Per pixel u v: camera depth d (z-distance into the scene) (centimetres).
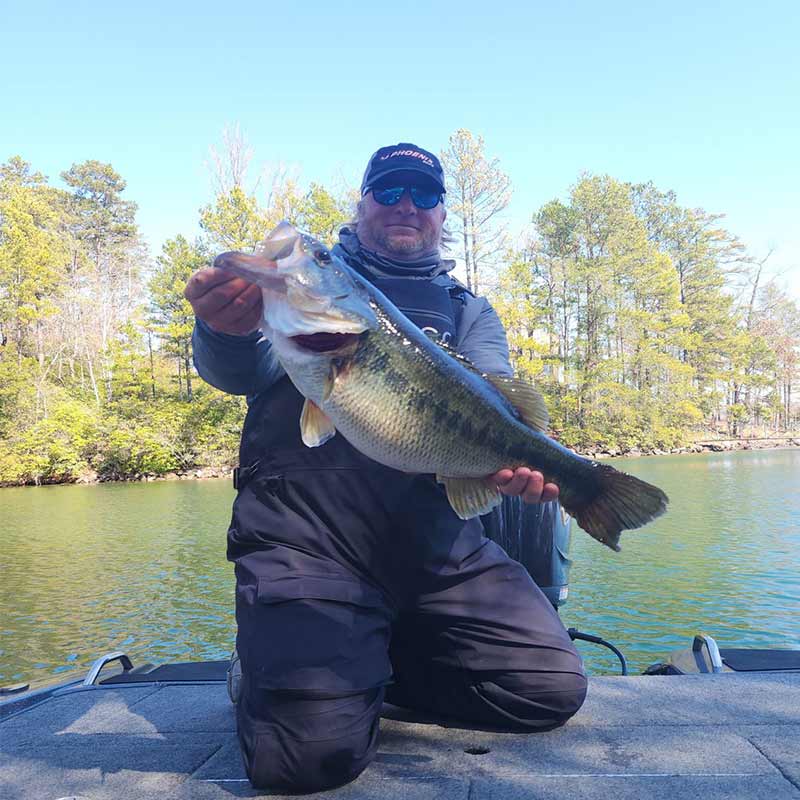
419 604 224
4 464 3544
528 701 217
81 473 3756
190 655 825
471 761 200
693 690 255
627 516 232
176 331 4459
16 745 223
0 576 1279
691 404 5178
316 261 203
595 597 984
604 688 260
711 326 6194
